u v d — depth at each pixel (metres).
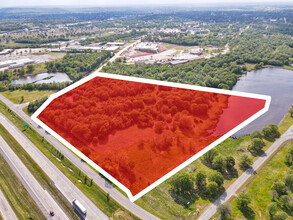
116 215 55.69
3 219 56.56
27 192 63.62
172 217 55.22
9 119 105.38
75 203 57.09
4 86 147.50
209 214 55.84
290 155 73.31
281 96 129.62
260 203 59.19
